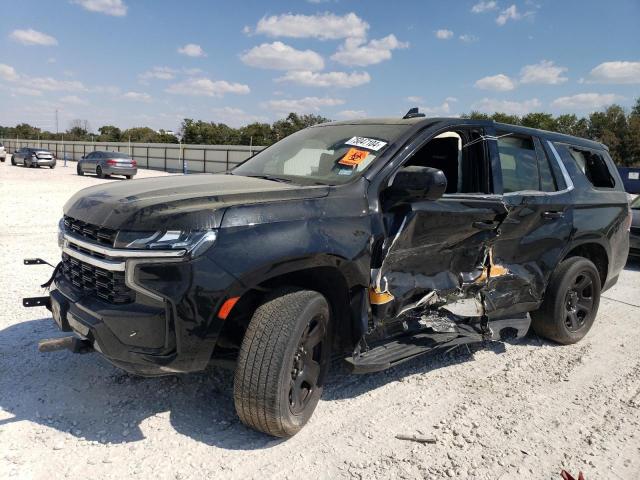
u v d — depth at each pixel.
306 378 3.10
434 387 3.91
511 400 3.76
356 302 3.26
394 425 3.32
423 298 3.70
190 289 2.61
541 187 4.55
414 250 3.54
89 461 2.76
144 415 3.24
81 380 3.64
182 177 3.73
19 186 19.16
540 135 4.74
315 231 2.96
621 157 59.56
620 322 5.81
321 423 3.29
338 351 3.40
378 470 2.83
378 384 3.91
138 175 34.56
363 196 3.28
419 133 3.71
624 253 5.54
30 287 5.79
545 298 4.76
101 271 2.84
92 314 2.80
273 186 3.29
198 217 2.66
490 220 3.94
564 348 4.91
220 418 3.26
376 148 3.58
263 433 3.10
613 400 3.84
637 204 10.09
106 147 59.31
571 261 4.82
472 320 4.21
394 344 3.73
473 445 3.14
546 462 3.01
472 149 4.03
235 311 3.08
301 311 2.92
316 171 3.63
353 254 3.11
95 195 3.16
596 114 62.47
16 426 3.04
